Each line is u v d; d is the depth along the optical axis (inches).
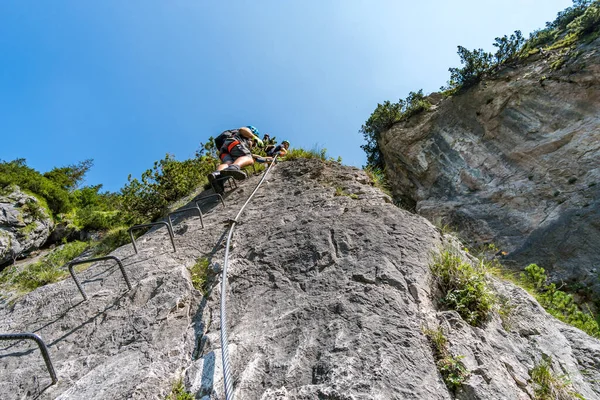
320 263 105.2
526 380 69.6
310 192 175.2
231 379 61.9
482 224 624.4
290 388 62.1
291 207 160.2
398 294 83.2
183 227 172.6
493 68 783.1
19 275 192.1
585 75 573.3
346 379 60.2
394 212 131.1
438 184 808.9
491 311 88.7
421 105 941.2
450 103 858.1
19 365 83.2
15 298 139.3
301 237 124.0
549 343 85.5
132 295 105.7
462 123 803.4
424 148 874.1
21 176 859.4
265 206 171.9
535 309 98.4
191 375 70.5
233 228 150.2
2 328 102.3
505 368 70.2
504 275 131.8
